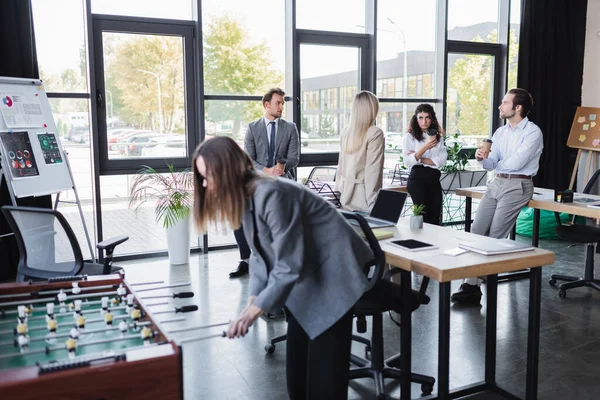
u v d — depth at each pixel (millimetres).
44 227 3182
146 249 5723
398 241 2826
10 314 2051
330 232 1975
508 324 3896
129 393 1486
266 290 1831
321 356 2004
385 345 3520
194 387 2951
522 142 4340
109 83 5352
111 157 5434
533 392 2693
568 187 7582
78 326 1849
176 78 5625
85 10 5066
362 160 3643
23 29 4781
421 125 4977
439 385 2484
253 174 1880
